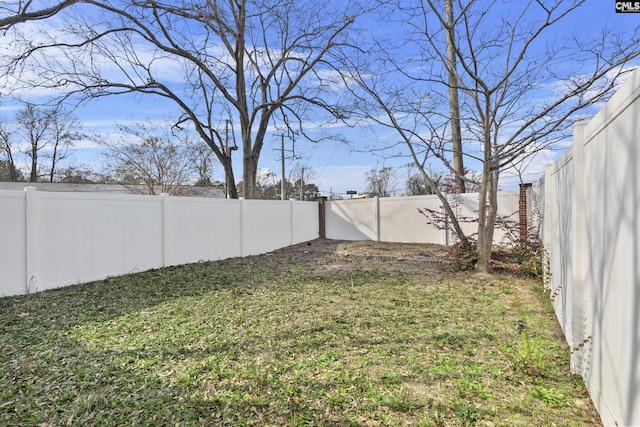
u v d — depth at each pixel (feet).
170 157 59.93
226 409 7.97
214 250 30.81
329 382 9.12
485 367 9.82
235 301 17.30
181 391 8.80
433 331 12.75
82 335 12.76
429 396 8.37
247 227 34.35
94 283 21.25
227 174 47.62
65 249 20.52
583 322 9.12
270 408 8.02
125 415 7.80
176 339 12.33
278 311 15.57
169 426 7.41
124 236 23.85
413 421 7.44
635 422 5.56
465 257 24.89
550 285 17.03
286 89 43.68
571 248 10.71
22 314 15.25
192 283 21.38
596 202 7.91
